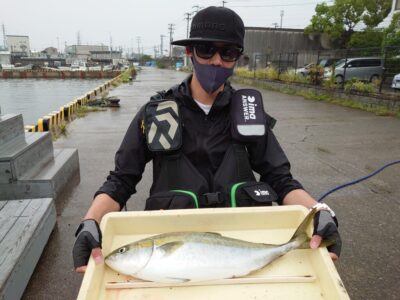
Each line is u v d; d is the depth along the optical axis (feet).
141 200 16.07
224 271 4.68
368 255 11.35
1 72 210.59
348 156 23.34
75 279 10.18
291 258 5.06
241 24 6.31
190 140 6.29
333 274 4.32
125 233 5.41
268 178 6.70
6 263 8.64
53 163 16.56
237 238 5.37
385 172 19.84
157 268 4.57
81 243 4.60
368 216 14.23
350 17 101.14
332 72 58.08
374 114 40.78
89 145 27.20
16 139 15.67
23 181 14.15
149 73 198.59
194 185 6.04
